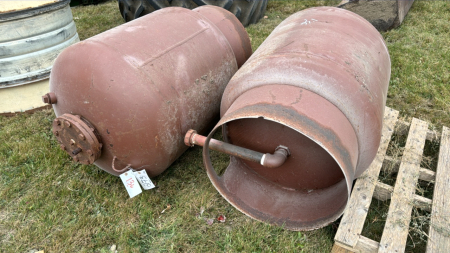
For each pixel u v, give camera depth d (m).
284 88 1.67
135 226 2.05
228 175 2.20
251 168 2.22
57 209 2.14
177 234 1.99
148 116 1.79
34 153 2.59
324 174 1.93
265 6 5.30
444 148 2.46
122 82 1.75
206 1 4.47
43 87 3.10
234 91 1.89
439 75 3.66
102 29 5.22
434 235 1.81
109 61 1.77
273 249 1.91
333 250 1.86
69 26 3.15
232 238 1.97
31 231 2.01
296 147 1.85
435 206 1.98
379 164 2.30
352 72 1.74
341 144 1.50
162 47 1.99
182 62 2.03
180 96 1.96
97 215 2.10
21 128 2.91
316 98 1.61
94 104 1.78
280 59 1.79
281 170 2.03
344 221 1.87
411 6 5.64
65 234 1.98
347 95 1.65
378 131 1.78
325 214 1.93
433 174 2.27
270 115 1.47
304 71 1.68
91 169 2.45
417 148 2.46
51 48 2.99
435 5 5.66
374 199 2.31
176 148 2.06
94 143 1.84
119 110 1.76
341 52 1.86
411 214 2.11
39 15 2.78
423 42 4.40
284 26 2.40
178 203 2.20
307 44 1.91
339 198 1.93
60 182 2.36
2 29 2.64
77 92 1.81
